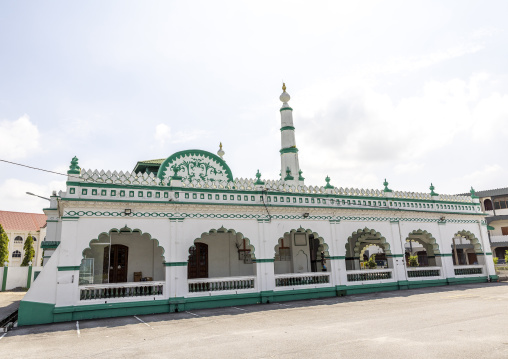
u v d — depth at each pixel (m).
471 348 6.64
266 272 15.39
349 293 17.02
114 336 9.28
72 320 11.91
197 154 17.53
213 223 14.77
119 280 15.53
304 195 16.88
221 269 17.53
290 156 20.72
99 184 13.01
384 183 19.50
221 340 8.27
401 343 7.22
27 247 44.72
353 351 6.77
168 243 13.79
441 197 21.11
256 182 15.98
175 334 9.23
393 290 18.03
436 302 13.23
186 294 13.74
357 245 22.89
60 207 13.48
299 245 19.73
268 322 10.55
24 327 10.98
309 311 12.45
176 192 14.20
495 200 41.62
